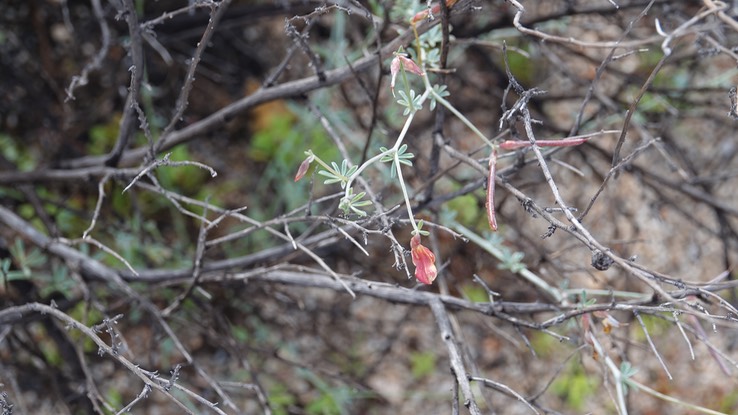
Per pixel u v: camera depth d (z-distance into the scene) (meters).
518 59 3.70
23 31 3.66
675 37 1.57
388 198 3.24
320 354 3.69
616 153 1.68
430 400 3.69
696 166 3.84
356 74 2.26
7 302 2.78
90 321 3.26
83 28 3.67
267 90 2.48
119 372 3.36
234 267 2.81
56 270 2.80
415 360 3.78
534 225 3.55
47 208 3.54
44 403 3.19
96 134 3.77
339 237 2.55
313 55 2.28
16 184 2.95
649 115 3.43
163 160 1.88
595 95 3.07
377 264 3.59
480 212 3.35
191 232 3.78
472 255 3.42
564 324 2.72
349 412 3.59
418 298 2.29
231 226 3.80
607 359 2.11
